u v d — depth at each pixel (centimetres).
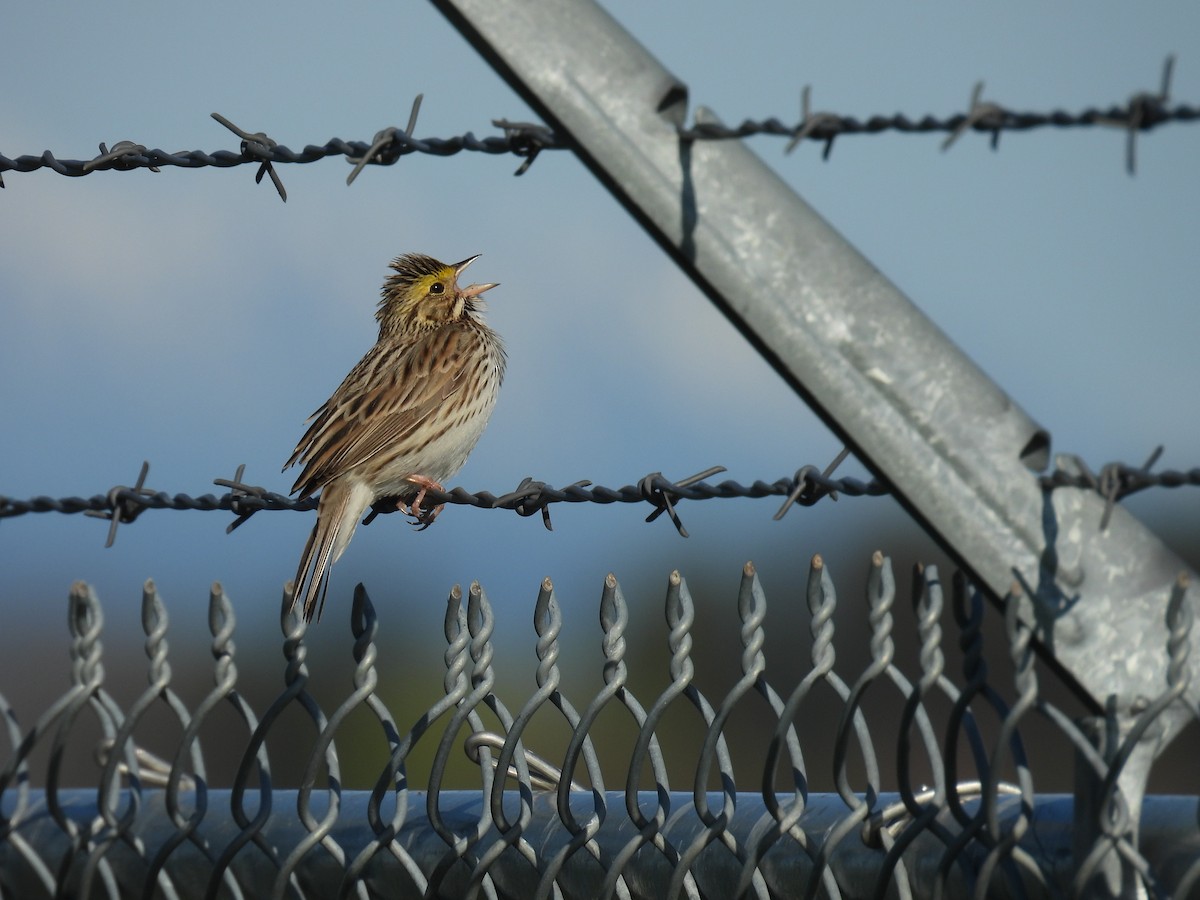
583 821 635
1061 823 543
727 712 583
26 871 737
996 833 527
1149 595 507
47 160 702
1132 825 509
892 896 577
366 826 670
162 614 666
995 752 514
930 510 514
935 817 551
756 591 583
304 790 636
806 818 601
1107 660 506
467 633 624
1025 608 508
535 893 640
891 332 520
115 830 678
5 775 675
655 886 621
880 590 559
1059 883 534
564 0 538
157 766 733
